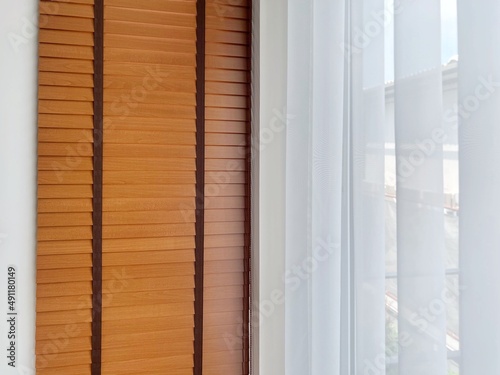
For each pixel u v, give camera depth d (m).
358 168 0.98
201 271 1.29
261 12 1.23
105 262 1.22
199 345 1.29
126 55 1.21
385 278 0.93
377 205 0.94
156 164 1.24
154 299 1.25
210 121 1.28
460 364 0.72
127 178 1.22
